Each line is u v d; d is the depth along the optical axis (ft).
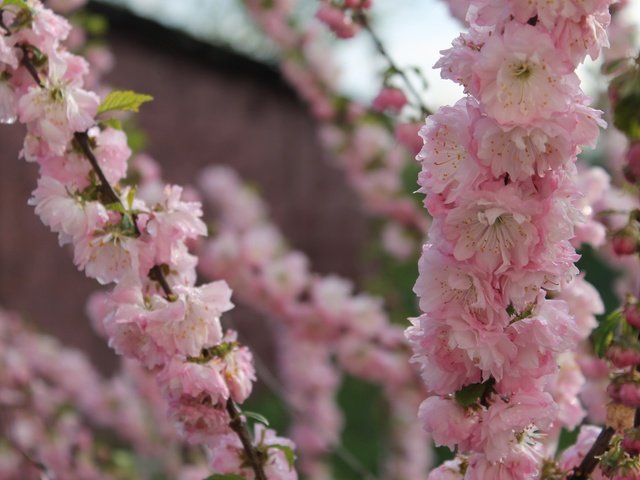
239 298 4.26
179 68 7.77
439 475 2.02
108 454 4.14
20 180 6.72
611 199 2.55
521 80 1.70
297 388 4.60
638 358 2.02
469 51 1.73
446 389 1.85
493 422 1.85
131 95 2.11
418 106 3.05
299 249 8.63
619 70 2.02
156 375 2.06
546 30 1.71
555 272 1.76
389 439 4.95
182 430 2.09
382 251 5.56
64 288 6.91
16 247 6.68
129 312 2.00
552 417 1.85
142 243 2.05
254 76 8.18
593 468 2.05
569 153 1.72
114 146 2.15
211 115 7.99
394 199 4.74
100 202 2.10
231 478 2.03
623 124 2.00
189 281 2.10
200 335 2.02
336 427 4.67
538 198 1.73
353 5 3.05
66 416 4.15
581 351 2.38
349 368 4.20
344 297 4.19
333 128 4.83
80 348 6.95
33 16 2.07
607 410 2.05
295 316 4.18
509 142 1.71
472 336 1.79
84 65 2.12
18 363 4.10
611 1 1.70
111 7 7.06
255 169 8.32
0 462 3.85
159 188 3.50
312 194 8.73
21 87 2.10
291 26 4.81
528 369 1.82
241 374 2.07
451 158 1.75
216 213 6.45
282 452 2.13
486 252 1.75
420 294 1.81
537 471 1.95
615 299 6.11
